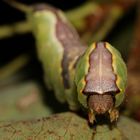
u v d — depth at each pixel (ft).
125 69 0.29
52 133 0.30
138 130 0.33
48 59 0.37
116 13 0.47
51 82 0.37
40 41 0.39
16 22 0.46
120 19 0.50
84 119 0.32
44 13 0.40
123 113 0.38
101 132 0.31
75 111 0.33
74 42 0.37
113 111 0.29
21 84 0.46
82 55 0.30
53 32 0.38
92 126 0.31
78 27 0.47
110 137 0.31
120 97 0.29
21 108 0.42
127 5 0.47
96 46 0.29
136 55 0.46
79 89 0.29
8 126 0.30
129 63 0.46
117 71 0.28
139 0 0.47
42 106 0.42
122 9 0.47
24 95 0.44
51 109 0.41
